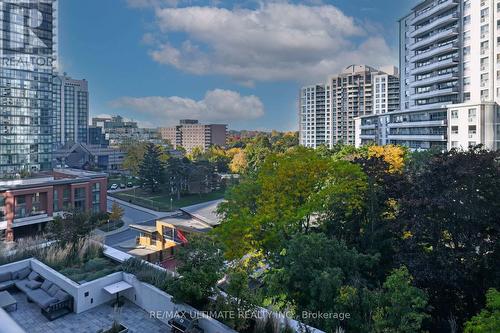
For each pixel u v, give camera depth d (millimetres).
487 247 20828
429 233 22641
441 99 76062
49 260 24938
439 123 69000
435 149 54688
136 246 53188
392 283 17188
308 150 31938
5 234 52594
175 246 41125
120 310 20594
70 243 27219
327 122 171500
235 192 31875
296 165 28109
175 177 93188
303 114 178875
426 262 21406
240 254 26078
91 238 28594
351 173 27375
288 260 20984
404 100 95062
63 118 192625
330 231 28094
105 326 19250
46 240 29172
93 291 21188
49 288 21906
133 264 23922
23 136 92750
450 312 21375
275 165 31500
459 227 22031
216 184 102875
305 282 19984
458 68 71188
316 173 28141
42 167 96562
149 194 98562
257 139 173375
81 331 18781
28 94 94125
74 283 21078
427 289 22234
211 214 51250
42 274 23797
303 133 179375
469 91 68812
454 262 20531
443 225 22125
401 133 81812
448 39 74688
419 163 45875
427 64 77688
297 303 20172
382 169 29594
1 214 52906
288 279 20047
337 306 18047
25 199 55031
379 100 154375
